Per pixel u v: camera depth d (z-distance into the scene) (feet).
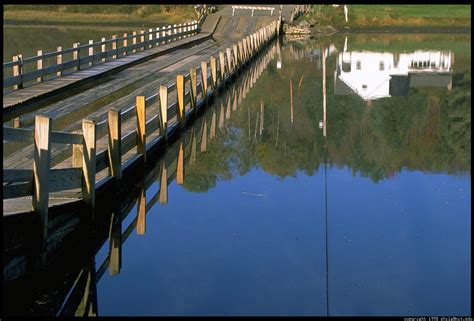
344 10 182.19
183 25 137.69
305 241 27.40
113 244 27.45
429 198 33.63
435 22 178.70
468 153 46.01
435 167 41.27
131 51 95.30
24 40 124.77
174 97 57.77
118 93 61.41
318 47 140.46
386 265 24.77
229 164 42.42
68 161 35.42
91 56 76.89
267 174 39.34
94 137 27.35
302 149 47.85
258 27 164.86
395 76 96.43
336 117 64.69
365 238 27.63
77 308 21.59
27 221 23.09
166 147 43.16
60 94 59.82
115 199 31.45
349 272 24.22
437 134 54.24
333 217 30.53
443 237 27.91
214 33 157.48
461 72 101.35
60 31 151.74
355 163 42.78
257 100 73.67
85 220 27.55
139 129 36.91
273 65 108.37
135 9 187.42
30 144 39.19
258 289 22.79
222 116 62.80
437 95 81.71
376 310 21.25
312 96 78.18
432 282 23.39
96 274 24.35
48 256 24.59
